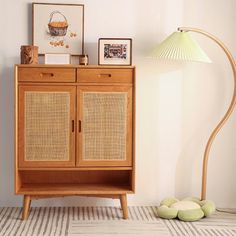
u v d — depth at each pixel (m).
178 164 3.53
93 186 3.26
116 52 3.31
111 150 3.14
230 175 3.52
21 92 3.08
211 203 3.29
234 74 3.31
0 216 3.20
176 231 2.92
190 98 3.50
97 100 3.12
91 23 3.41
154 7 3.43
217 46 3.48
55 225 3.01
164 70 3.47
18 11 3.36
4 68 3.38
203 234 2.87
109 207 3.46
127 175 3.41
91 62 3.42
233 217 3.27
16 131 3.08
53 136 3.11
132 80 3.13
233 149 3.54
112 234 2.84
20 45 3.37
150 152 3.51
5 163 3.43
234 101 3.32
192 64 3.49
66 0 3.38
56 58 3.24
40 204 3.45
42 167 3.12
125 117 3.14
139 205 3.52
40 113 3.10
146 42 3.44
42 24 3.37
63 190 3.13
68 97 3.10
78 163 3.13
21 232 2.86
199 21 3.46
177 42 3.15
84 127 3.12
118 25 3.42
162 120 3.50
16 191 3.08
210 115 3.52
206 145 3.49
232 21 3.48
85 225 3.01
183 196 3.52
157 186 3.53
